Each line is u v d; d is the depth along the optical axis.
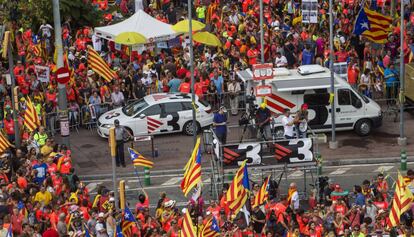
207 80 114.75
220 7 140.25
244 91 114.56
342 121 108.38
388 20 112.38
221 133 99.88
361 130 108.75
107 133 108.25
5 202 79.06
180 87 115.06
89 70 115.31
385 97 116.19
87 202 82.81
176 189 96.88
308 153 91.62
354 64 118.06
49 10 128.38
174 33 123.12
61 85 100.88
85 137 111.19
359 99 108.31
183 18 134.25
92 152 106.62
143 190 88.62
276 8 137.88
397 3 135.62
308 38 125.75
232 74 118.06
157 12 139.50
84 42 126.81
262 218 82.88
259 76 99.75
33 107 96.88
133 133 108.56
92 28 133.38
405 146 105.88
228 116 115.06
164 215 81.50
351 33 126.88
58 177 86.56
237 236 77.94
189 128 110.25
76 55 122.94
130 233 78.81
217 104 115.50
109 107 113.75
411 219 82.00
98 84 114.75
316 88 106.44
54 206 80.94
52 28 126.25
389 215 79.69
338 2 135.50
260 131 101.25
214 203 83.75
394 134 109.50
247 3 137.62
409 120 113.62
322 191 89.94
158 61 121.31
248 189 80.69
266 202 83.81
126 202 87.06
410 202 79.25
